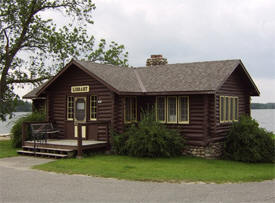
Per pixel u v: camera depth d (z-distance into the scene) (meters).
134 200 8.27
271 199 8.42
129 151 15.56
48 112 18.83
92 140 17.19
